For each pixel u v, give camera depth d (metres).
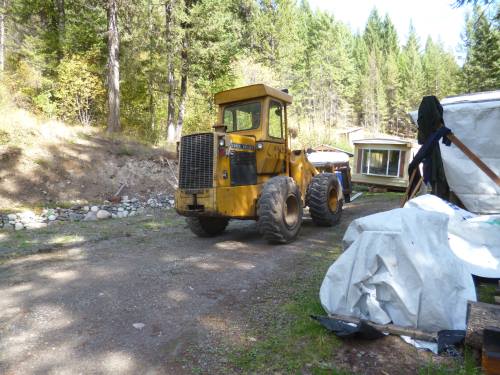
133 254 5.65
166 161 13.44
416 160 4.77
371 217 3.18
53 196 9.86
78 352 2.75
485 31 33.59
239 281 4.27
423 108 4.65
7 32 21.81
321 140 31.77
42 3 18.52
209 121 21.94
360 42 74.19
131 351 2.75
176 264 5.04
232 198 5.88
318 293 3.74
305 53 48.97
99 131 14.20
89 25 18.33
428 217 3.01
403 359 2.51
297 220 6.33
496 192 4.86
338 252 5.46
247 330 3.04
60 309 3.54
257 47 27.66
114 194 10.86
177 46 17.00
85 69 15.50
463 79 39.28
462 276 2.90
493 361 2.23
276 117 6.94
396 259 2.85
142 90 19.78
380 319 2.84
